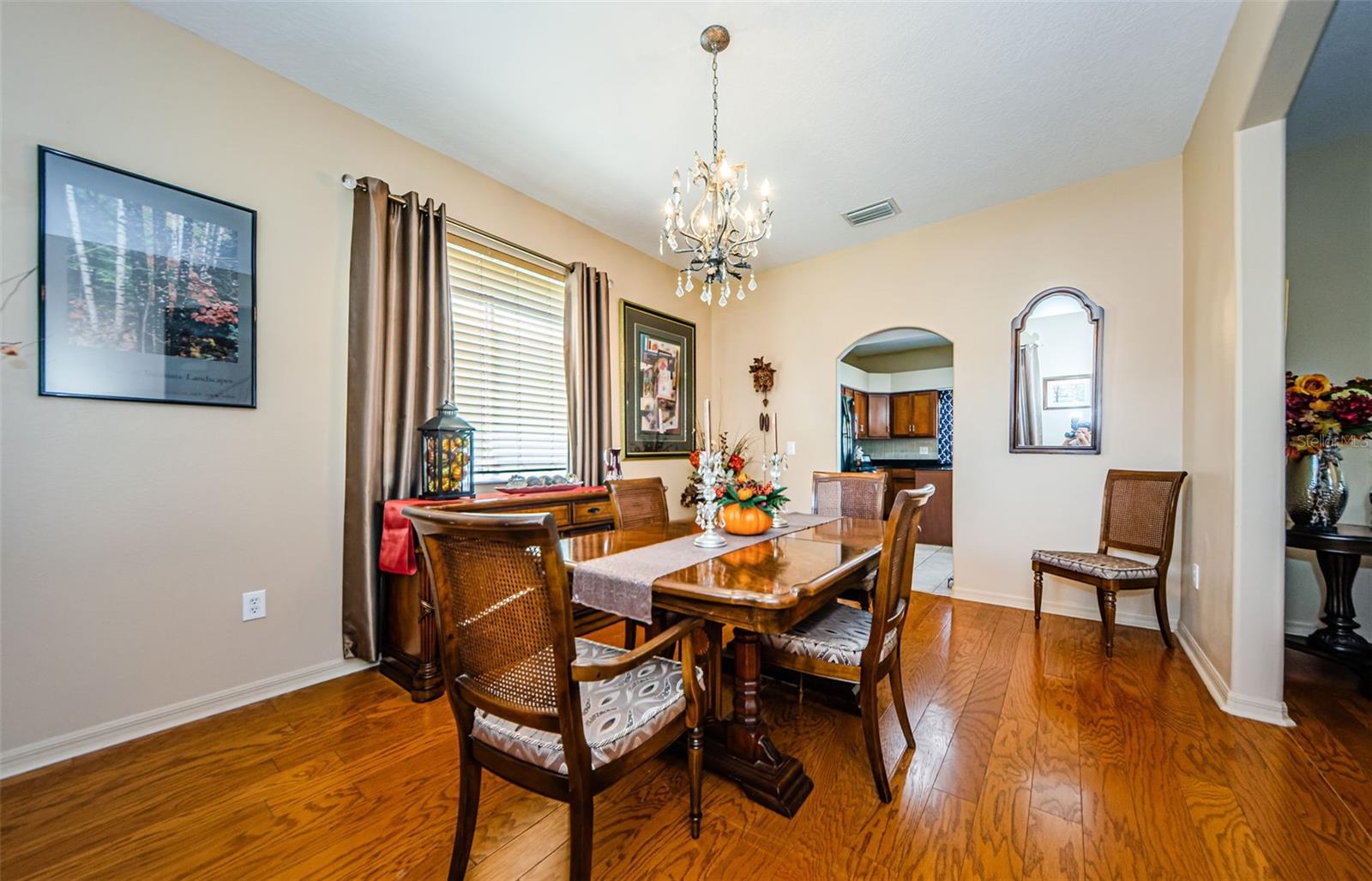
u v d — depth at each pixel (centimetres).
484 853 128
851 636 163
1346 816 137
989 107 238
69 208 168
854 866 123
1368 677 202
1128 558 282
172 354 188
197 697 193
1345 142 248
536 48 200
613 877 120
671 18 185
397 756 170
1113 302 297
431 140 261
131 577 180
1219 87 209
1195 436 251
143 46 183
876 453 774
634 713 120
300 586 221
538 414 325
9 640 158
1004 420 332
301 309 221
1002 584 331
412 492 245
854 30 192
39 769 161
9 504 158
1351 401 204
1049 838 131
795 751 173
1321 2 145
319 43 198
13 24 160
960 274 349
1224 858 124
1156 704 200
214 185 198
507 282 306
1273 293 186
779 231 371
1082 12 184
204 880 120
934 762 164
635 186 307
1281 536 185
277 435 214
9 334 159
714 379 483
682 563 161
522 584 101
